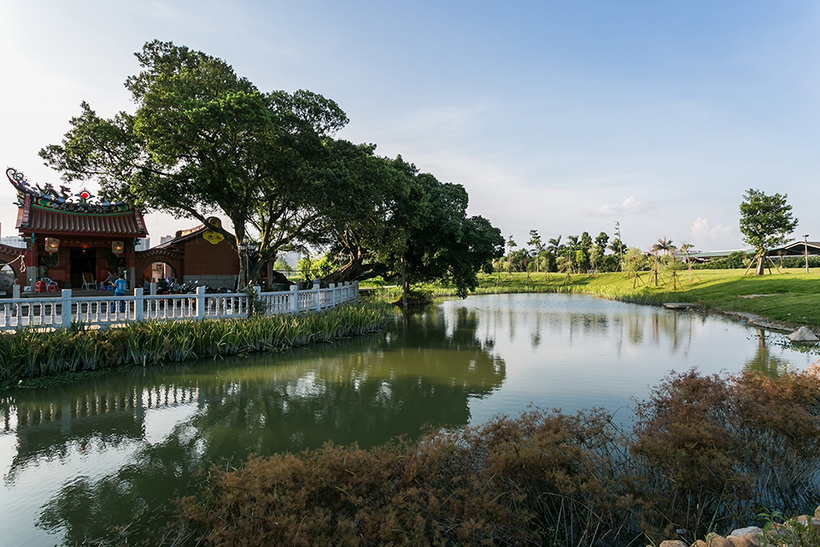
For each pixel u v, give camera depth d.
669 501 4.56
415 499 4.09
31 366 9.98
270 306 16.19
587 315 26.56
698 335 18.05
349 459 4.59
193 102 14.44
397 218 24.56
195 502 4.77
